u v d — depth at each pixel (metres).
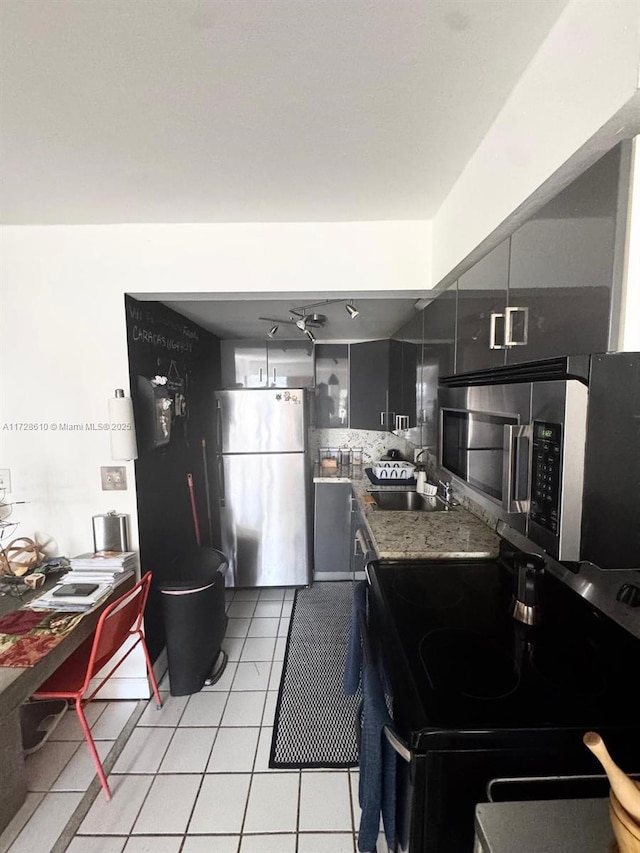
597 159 0.80
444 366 1.84
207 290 1.93
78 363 1.99
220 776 1.64
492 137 1.17
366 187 1.55
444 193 1.60
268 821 1.47
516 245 1.12
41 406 2.01
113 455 1.94
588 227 0.82
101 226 1.92
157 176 1.46
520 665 1.02
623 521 0.86
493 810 0.68
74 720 1.95
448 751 0.82
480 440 1.35
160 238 1.92
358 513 2.75
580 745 0.82
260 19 0.82
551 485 0.90
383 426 3.29
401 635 1.15
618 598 1.10
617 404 0.83
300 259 1.90
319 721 1.92
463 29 0.84
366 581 1.61
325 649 2.47
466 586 1.45
